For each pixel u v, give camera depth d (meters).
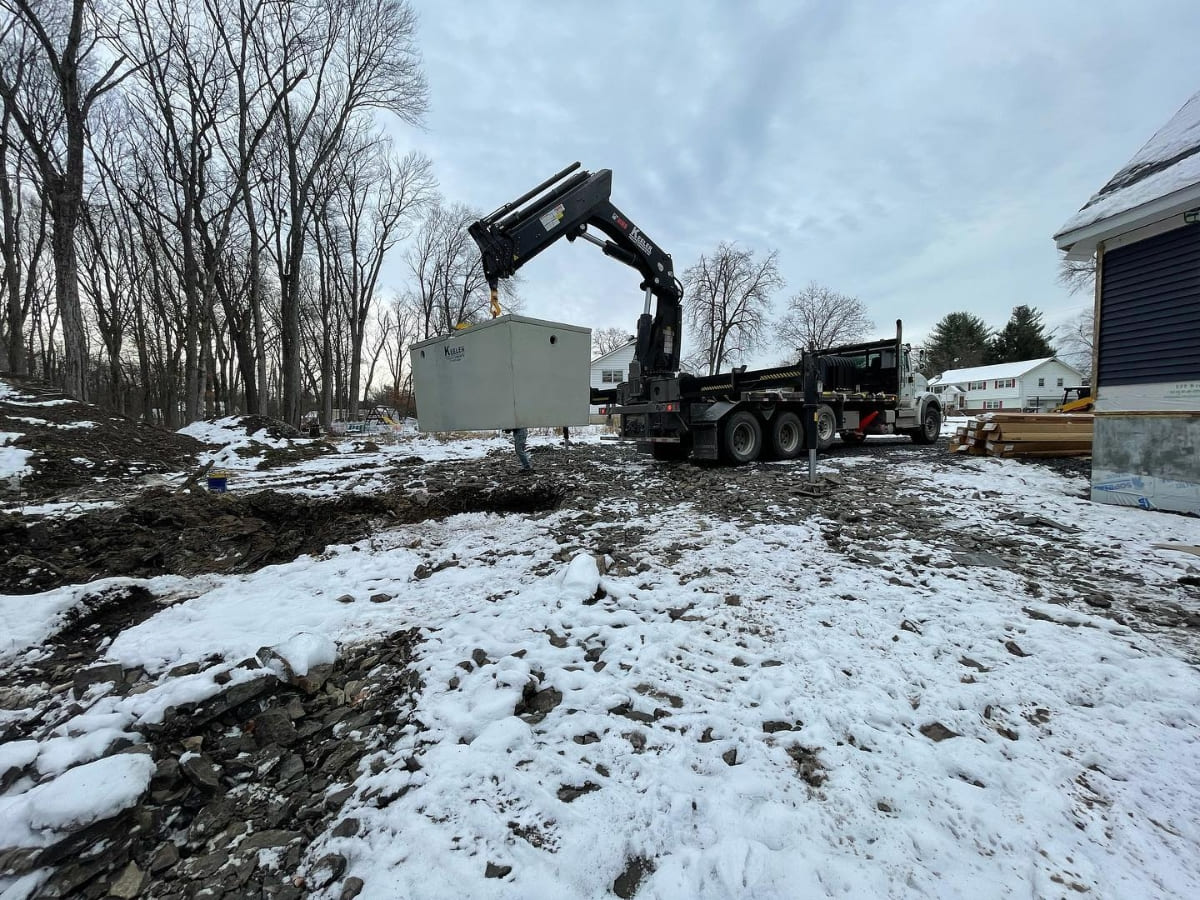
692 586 3.64
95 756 2.04
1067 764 1.99
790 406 9.95
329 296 30.61
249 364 21.62
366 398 47.78
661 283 8.67
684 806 1.80
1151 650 2.78
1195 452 5.37
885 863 1.58
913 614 3.18
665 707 2.36
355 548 4.82
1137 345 5.79
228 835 1.86
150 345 34.22
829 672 2.57
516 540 4.90
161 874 1.72
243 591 3.76
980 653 2.75
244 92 18.11
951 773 1.96
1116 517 5.42
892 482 7.20
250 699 2.44
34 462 7.71
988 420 9.34
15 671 2.74
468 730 2.21
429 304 37.47
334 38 19.72
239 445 11.38
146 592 3.70
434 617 3.28
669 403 8.63
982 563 4.07
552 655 2.79
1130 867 1.57
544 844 1.68
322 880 1.64
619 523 5.33
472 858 1.63
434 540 5.02
